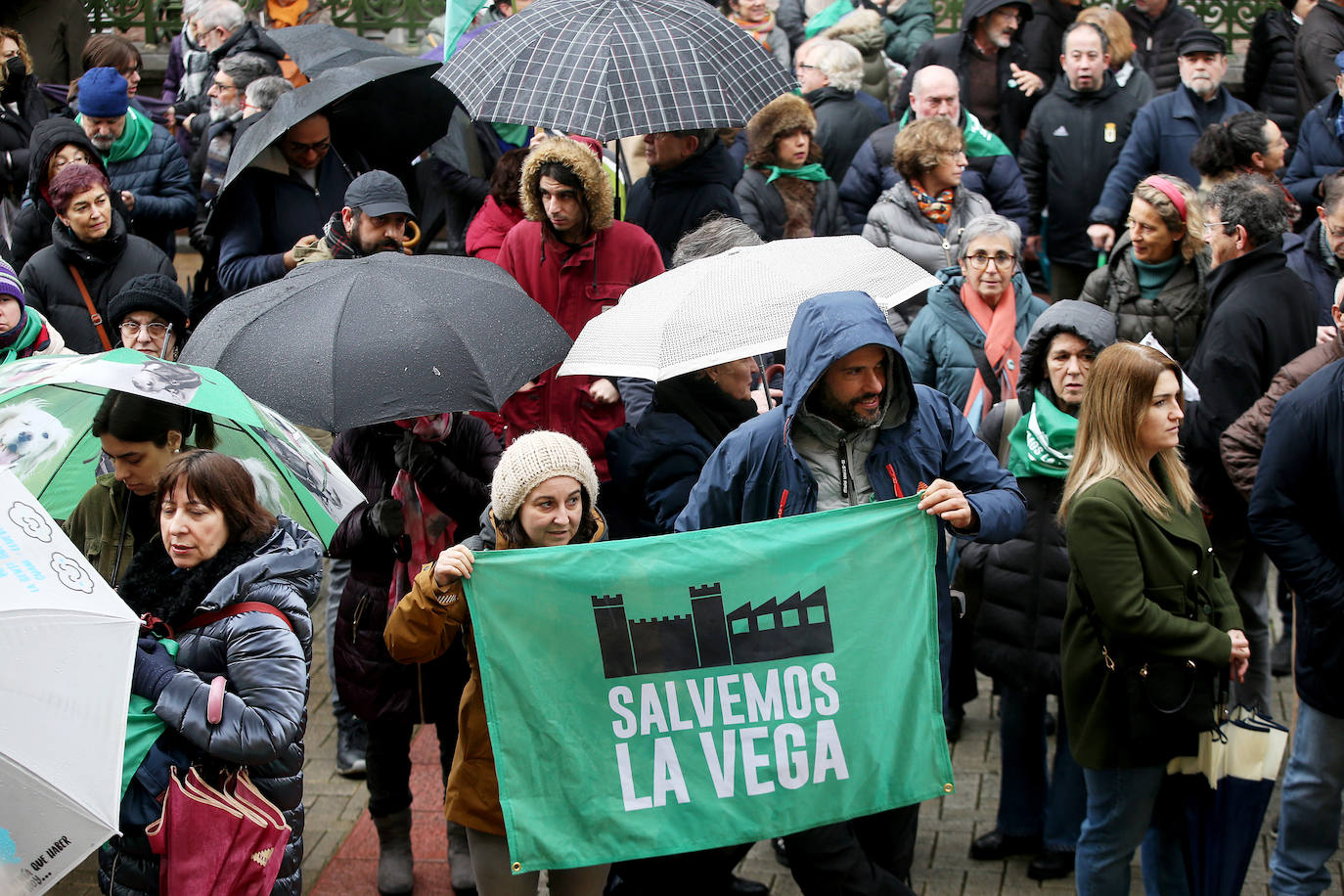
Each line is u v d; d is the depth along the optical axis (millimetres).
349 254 5613
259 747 3365
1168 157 7777
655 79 5613
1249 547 5348
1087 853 4242
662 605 3723
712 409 4672
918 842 5199
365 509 4539
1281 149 6492
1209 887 4113
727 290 4523
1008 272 5676
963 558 4996
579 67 5621
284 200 6297
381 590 4562
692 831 3695
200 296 7004
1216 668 3975
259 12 10312
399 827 4902
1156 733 3963
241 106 7320
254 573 3520
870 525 3779
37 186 6430
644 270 5719
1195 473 5273
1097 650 4082
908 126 6629
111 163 7570
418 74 6781
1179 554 4008
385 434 4629
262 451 4168
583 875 3891
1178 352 5766
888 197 6703
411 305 4484
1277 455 4301
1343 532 4281
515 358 4531
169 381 3736
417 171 7477
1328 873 4605
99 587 3326
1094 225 7891
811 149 7141
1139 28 9281
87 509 4180
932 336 5809
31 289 5938
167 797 3391
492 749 3758
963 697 5621
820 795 3744
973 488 4027
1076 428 4652
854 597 3777
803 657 3756
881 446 3916
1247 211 5297
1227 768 4023
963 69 8617
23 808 3150
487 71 5723
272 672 3443
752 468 3908
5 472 3432
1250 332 5230
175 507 3529
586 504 3885
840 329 3652
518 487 3732
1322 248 6035
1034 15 8859
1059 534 4746
